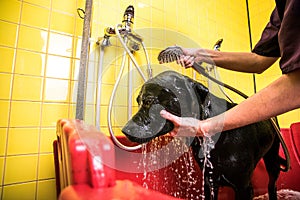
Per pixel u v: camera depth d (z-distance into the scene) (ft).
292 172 3.14
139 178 1.99
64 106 2.28
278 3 1.55
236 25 4.73
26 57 2.13
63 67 2.33
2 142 1.92
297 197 2.86
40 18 2.25
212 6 4.17
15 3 2.13
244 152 1.73
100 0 2.62
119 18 2.77
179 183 2.20
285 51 1.29
